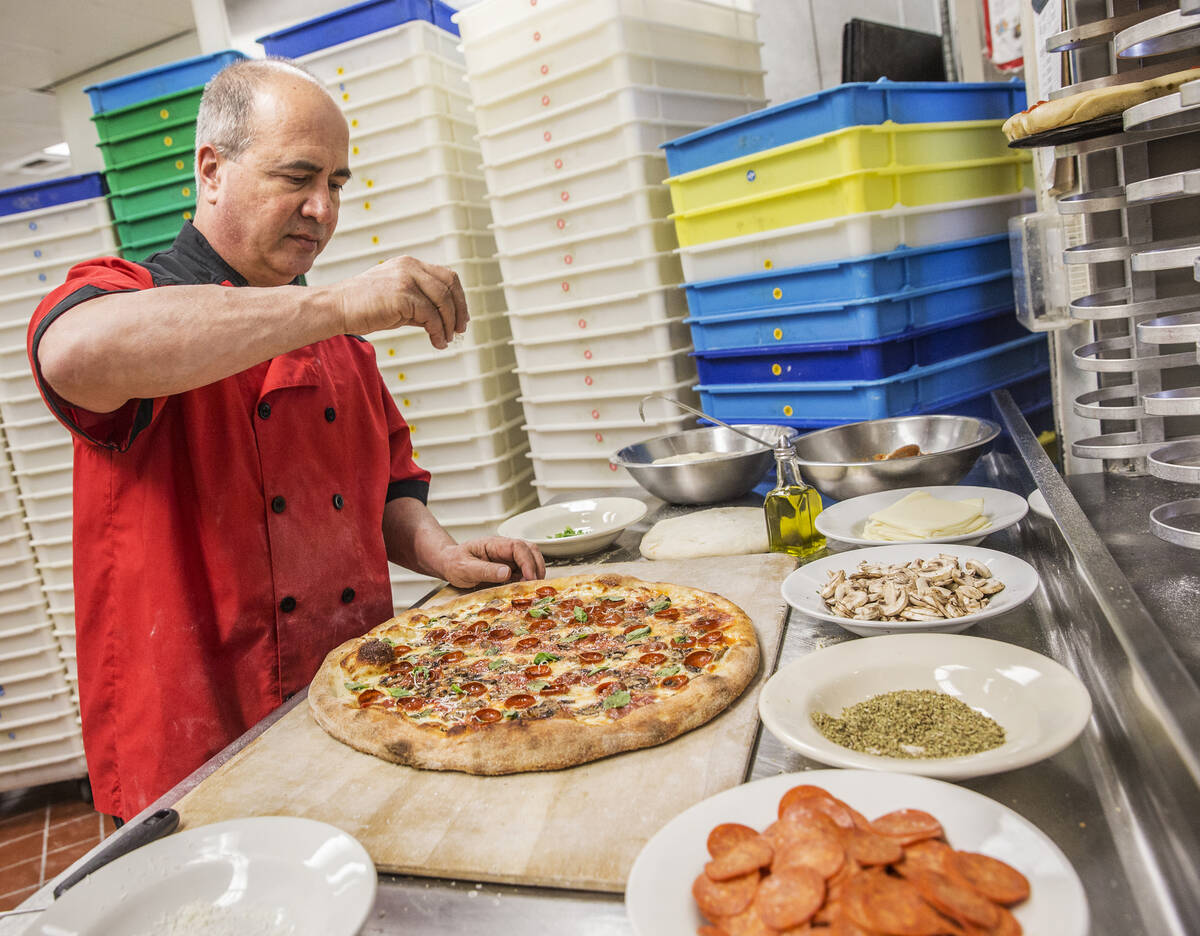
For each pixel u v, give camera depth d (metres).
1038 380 2.68
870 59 2.56
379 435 1.74
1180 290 1.40
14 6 4.07
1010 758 0.71
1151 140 1.34
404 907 0.76
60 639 3.69
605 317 2.75
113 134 3.10
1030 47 1.96
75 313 1.16
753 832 0.67
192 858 0.77
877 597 1.10
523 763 0.93
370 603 1.63
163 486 1.42
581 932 0.70
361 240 3.03
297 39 2.90
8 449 3.57
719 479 1.83
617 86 2.49
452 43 2.95
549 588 1.52
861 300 2.10
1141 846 0.69
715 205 2.38
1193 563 1.08
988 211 2.45
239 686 1.48
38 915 0.73
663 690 1.06
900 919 0.54
